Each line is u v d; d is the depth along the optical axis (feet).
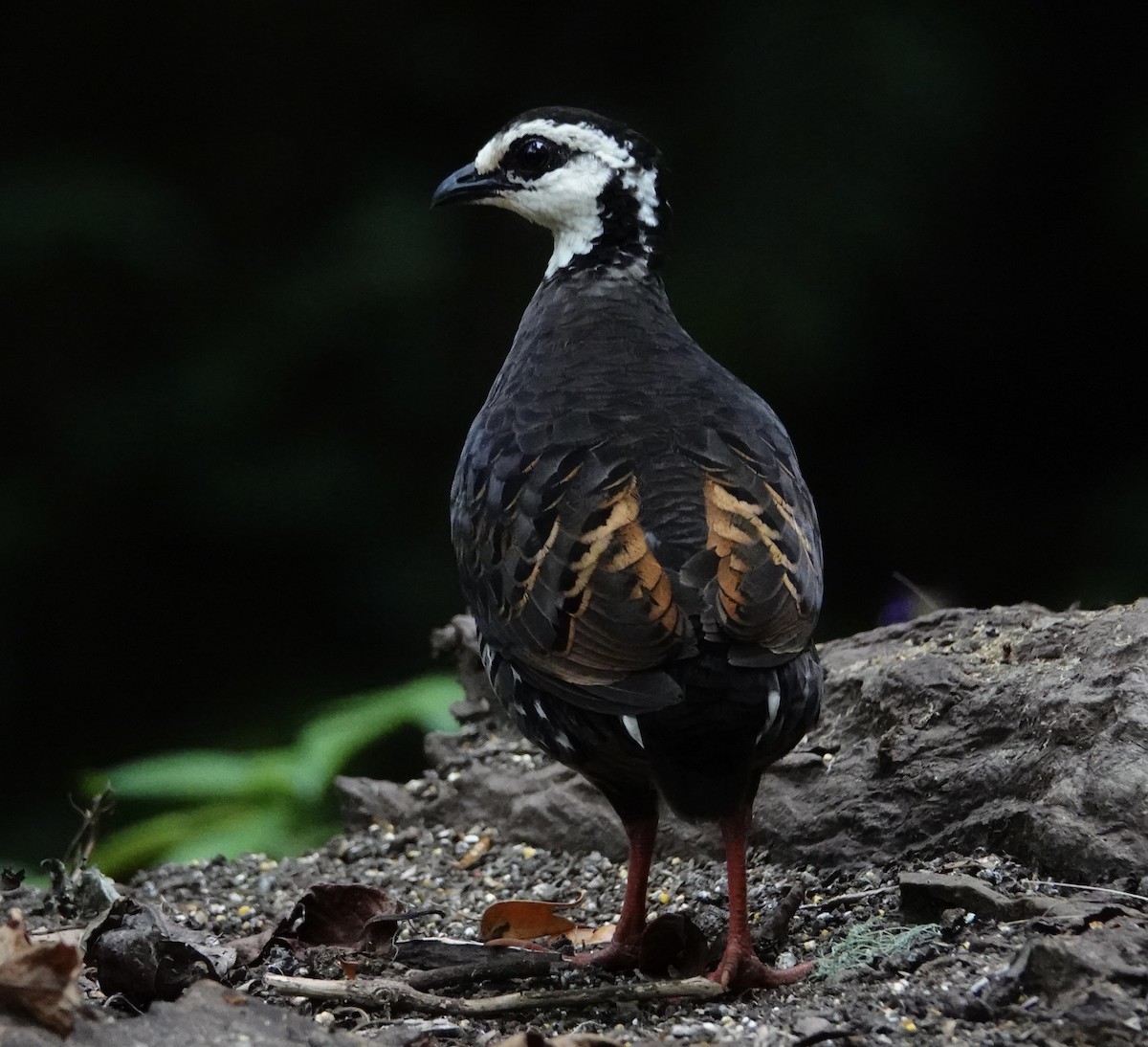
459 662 31.50
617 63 48.47
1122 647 22.21
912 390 49.47
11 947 15.90
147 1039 15.89
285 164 48.06
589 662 18.66
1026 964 17.47
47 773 44.62
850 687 25.48
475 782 28.55
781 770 24.30
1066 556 49.32
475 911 24.93
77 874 23.80
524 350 23.44
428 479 45.16
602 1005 19.01
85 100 48.39
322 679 44.86
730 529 19.22
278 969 21.02
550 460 20.45
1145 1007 16.52
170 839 30.91
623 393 21.34
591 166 24.34
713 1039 17.63
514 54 48.98
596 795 26.86
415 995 19.06
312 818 31.96
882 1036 16.94
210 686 45.50
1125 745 20.57
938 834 22.21
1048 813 20.65
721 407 21.29
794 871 23.36
